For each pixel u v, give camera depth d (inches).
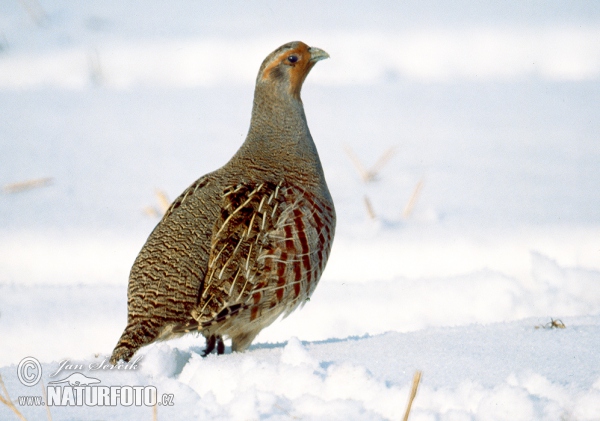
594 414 235.6
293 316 431.5
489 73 959.0
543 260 462.0
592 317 343.6
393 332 326.6
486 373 267.7
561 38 1003.9
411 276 486.3
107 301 442.6
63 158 682.8
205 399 251.4
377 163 649.6
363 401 247.4
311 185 335.3
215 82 913.5
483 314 424.8
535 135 757.9
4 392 269.6
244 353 300.7
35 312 424.8
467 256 500.1
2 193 608.4
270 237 309.1
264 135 352.8
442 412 241.8
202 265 299.4
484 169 664.4
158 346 293.6
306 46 365.1
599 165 671.8
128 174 647.1
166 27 1012.5
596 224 534.6
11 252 512.7
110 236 532.1
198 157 685.9
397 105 859.4
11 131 754.8
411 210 574.9
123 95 874.1
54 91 880.9
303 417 236.2
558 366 272.4
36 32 977.5
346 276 489.7
